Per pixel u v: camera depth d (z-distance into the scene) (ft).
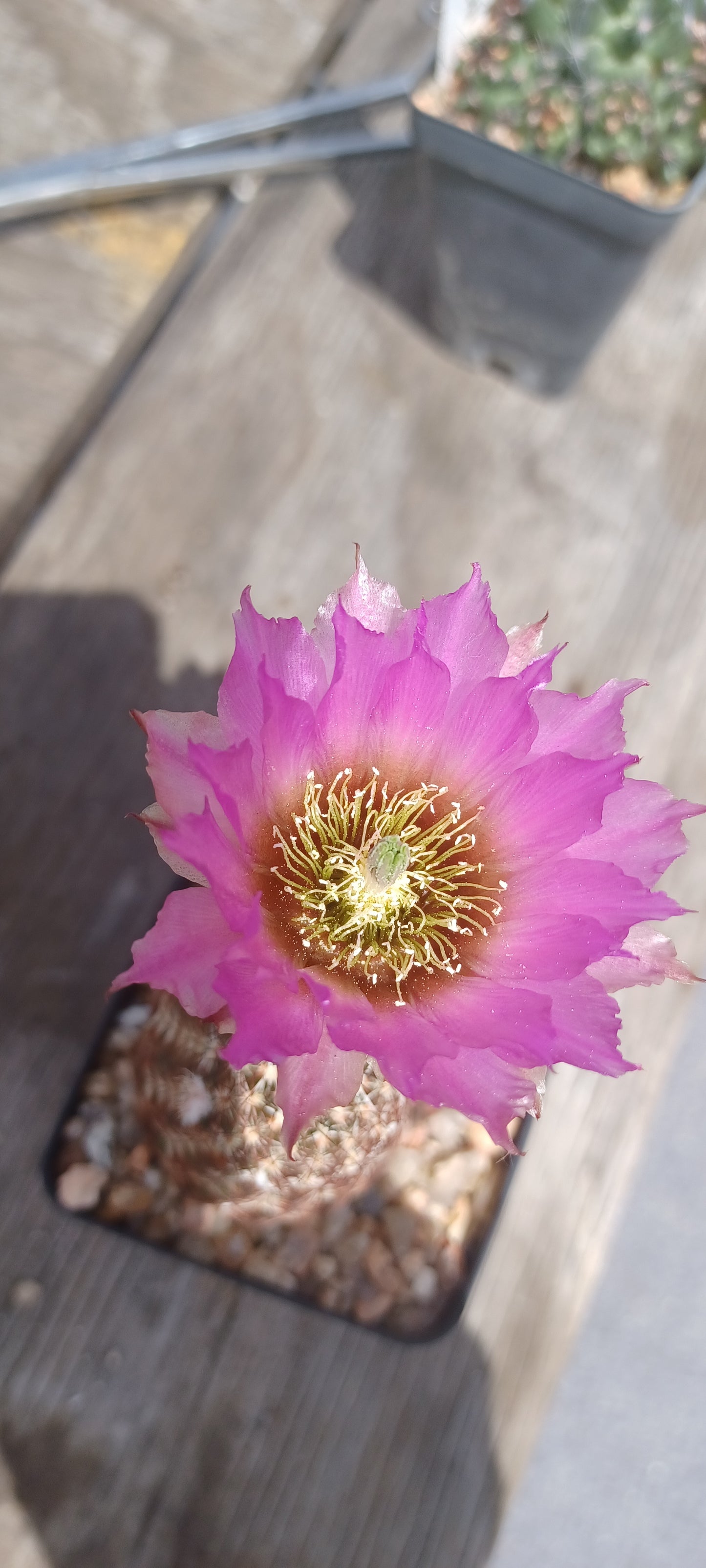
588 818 0.65
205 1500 0.86
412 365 1.09
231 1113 0.73
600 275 0.98
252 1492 0.86
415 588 1.04
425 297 1.10
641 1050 0.95
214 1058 0.73
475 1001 0.66
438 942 0.70
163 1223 0.90
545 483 1.07
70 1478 0.86
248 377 1.07
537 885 0.67
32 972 0.94
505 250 0.99
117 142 1.12
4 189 1.08
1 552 1.09
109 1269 0.89
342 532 1.04
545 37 0.92
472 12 0.97
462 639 0.67
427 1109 0.92
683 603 1.05
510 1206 0.92
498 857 0.69
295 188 1.11
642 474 1.08
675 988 0.96
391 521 1.05
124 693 1.00
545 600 1.05
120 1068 0.91
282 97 1.14
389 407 1.08
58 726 0.99
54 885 0.96
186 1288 0.89
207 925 0.63
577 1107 0.94
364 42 1.15
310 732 0.67
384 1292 0.89
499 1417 0.89
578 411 1.09
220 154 1.10
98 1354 0.88
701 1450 1.17
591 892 0.65
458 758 0.69
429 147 0.95
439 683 0.67
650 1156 1.22
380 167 1.12
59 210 1.12
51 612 1.00
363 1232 0.90
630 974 0.67
